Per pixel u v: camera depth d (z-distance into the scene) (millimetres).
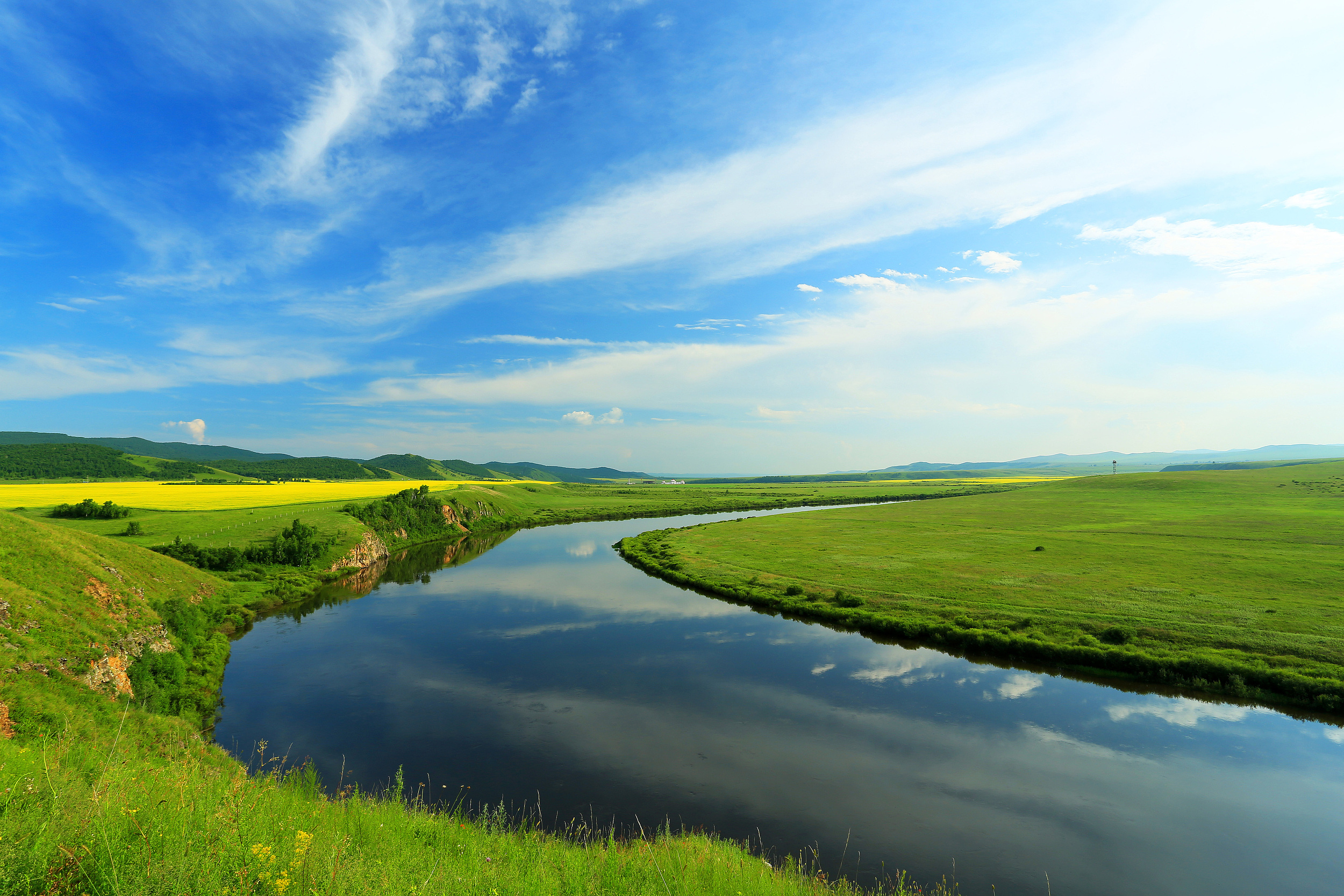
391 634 39688
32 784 8570
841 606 44750
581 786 21625
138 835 7473
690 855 13445
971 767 23109
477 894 8625
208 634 34938
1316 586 41875
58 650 21188
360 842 10281
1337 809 20219
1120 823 19641
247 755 22734
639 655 35938
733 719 27234
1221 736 25234
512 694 29875
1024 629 37344
